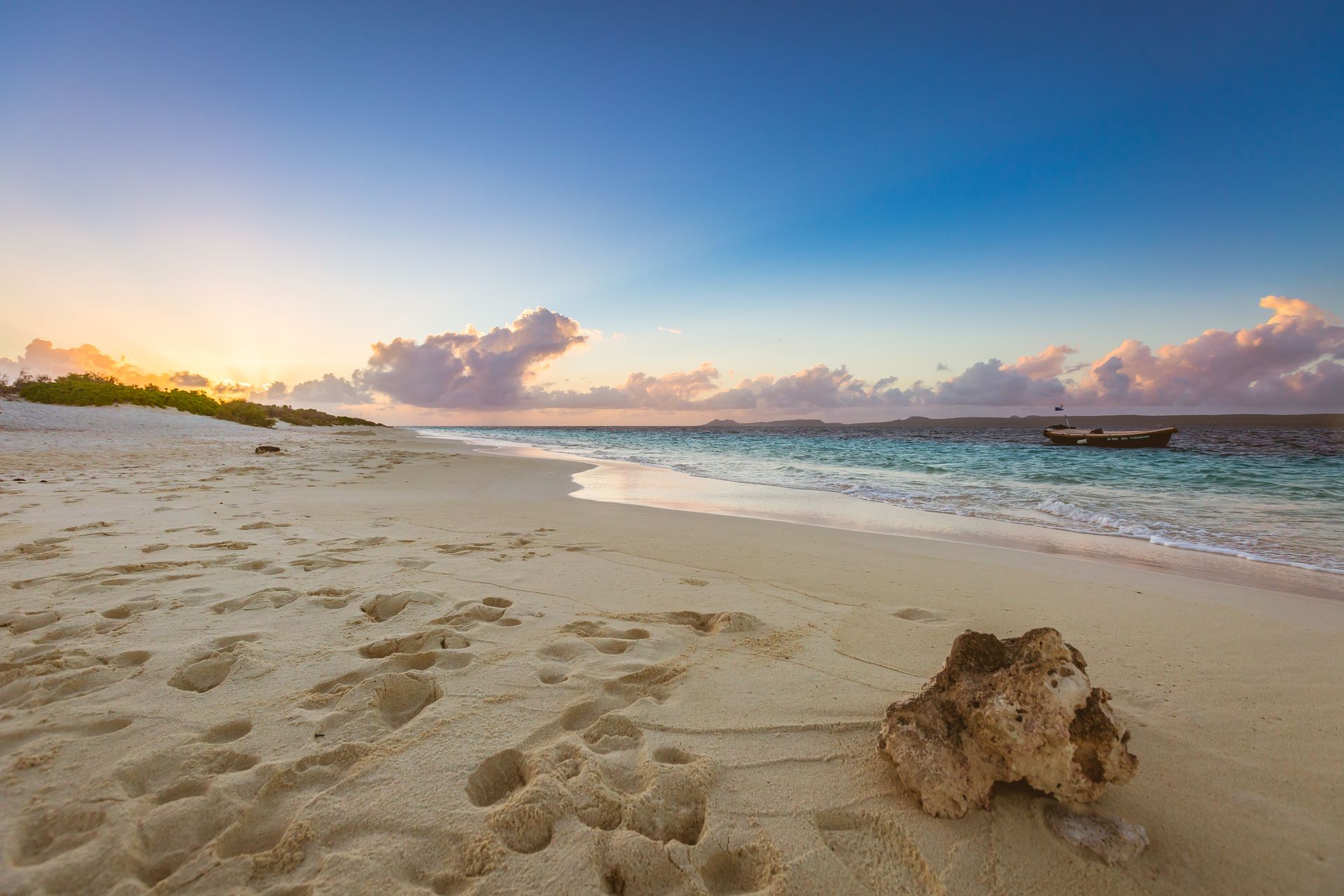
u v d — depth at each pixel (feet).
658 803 6.63
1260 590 15.33
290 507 24.62
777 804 6.68
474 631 11.18
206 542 17.34
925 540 21.67
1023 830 6.26
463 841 5.99
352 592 13.21
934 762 6.72
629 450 94.22
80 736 7.54
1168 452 78.74
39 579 13.42
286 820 6.27
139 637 10.46
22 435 55.88
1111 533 24.20
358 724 7.97
